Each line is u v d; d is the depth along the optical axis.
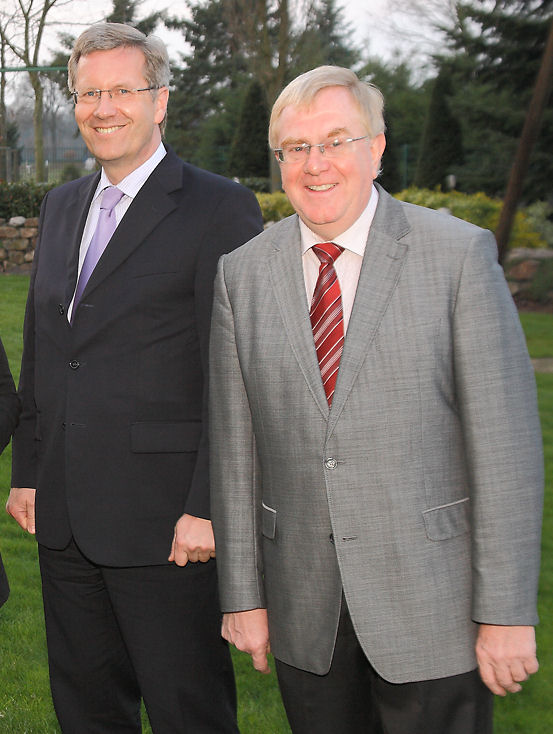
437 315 1.66
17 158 24.08
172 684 2.27
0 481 5.02
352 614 1.71
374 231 1.73
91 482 2.19
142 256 2.17
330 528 1.75
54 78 26.30
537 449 1.67
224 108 28.92
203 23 30.42
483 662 1.68
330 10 23.44
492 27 16.30
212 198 2.22
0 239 14.59
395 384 1.66
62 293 2.25
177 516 2.21
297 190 1.73
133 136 2.18
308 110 1.68
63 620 2.35
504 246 9.49
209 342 2.02
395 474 1.67
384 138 1.80
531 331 9.77
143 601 2.24
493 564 1.64
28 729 2.79
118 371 2.17
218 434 1.94
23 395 2.43
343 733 1.88
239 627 1.94
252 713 2.89
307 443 1.73
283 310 1.78
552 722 2.87
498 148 16.89
